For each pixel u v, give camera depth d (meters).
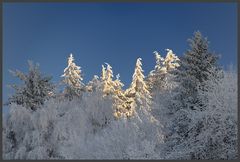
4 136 19.27
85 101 22.09
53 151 19.02
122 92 37.25
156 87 36.94
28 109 20.52
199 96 22.25
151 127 20.75
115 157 17.00
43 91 23.64
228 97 18.66
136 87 36.41
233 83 18.89
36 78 23.61
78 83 35.81
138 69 36.56
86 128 20.19
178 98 24.69
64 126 19.31
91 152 17.44
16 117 19.58
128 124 18.38
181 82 24.83
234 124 18.38
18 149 19.08
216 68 24.28
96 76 35.66
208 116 19.09
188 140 20.27
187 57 25.39
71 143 18.28
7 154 19.00
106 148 17.23
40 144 19.02
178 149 20.23
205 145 19.39
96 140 17.86
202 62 24.80
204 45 25.47
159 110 25.56
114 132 17.89
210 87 21.59
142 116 21.42
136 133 18.22
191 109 22.97
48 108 19.88
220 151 18.86
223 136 18.69
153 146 17.00
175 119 23.55
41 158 18.59
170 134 23.28
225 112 18.52
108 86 35.38
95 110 21.81
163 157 19.38
